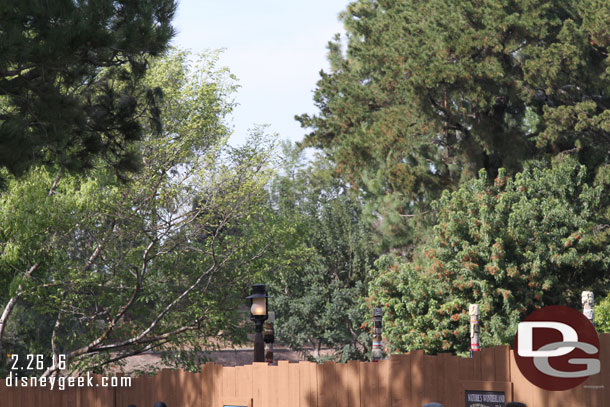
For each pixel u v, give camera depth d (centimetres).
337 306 4219
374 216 3456
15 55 1061
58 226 1972
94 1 1134
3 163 1170
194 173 2325
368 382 946
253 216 2516
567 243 2688
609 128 2781
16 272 2064
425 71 2850
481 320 2691
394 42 3127
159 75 2327
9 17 1062
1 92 1171
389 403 923
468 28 2986
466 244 2714
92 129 1302
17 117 1160
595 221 2881
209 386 1144
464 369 855
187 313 2283
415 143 3200
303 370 1017
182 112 2339
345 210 4397
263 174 2391
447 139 3366
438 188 3194
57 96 1196
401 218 3353
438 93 2970
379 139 3088
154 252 2309
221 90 2452
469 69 2842
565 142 3128
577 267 2798
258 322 1474
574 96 3055
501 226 2717
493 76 2812
